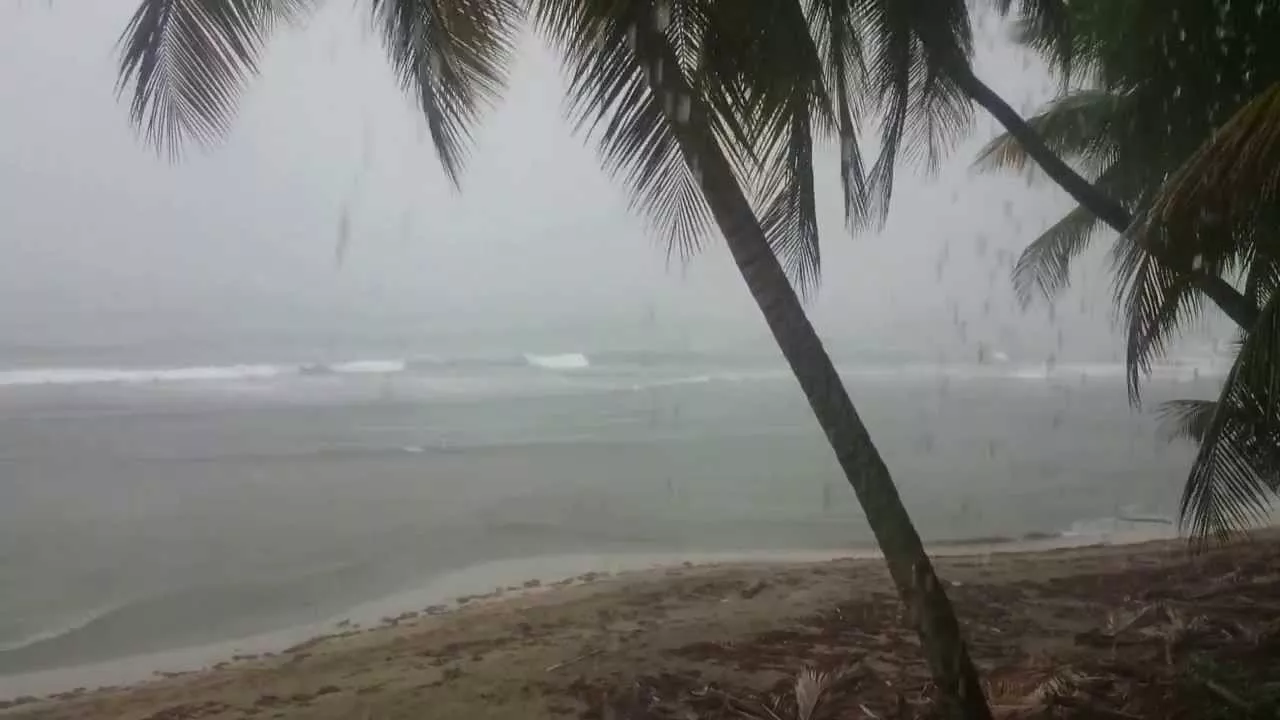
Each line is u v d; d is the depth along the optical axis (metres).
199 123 5.06
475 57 4.76
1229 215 4.49
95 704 5.56
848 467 4.01
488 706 5.07
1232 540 8.93
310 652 6.38
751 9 3.67
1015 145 9.14
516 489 13.00
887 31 5.82
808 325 3.96
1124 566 8.32
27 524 10.63
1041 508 11.95
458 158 5.47
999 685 5.14
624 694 5.12
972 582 7.66
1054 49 7.89
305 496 12.41
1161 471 14.66
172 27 4.81
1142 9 6.64
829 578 8.07
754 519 11.34
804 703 4.77
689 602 7.28
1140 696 4.90
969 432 18.53
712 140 3.68
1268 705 4.71
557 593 7.85
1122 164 7.60
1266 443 5.10
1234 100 6.38
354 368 31.64
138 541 9.93
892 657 5.67
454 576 8.71
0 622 7.31
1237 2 6.20
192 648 6.77
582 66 3.66
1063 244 9.77
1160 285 4.84
